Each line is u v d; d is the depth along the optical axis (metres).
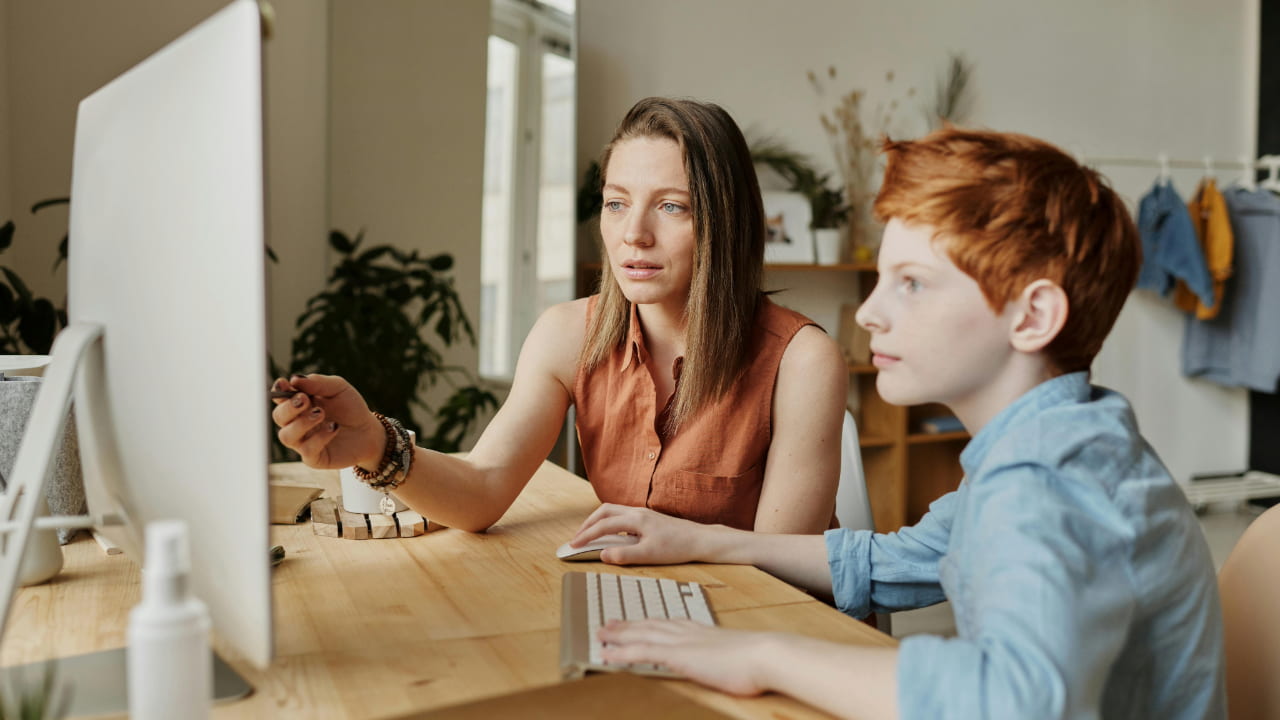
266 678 0.76
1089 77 4.57
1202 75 4.84
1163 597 0.68
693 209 1.21
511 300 3.39
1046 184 0.70
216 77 0.62
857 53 4.09
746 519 1.31
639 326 1.29
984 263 0.70
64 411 0.77
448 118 3.31
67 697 0.58
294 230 3.23
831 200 3.94
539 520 1.29
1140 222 4.47
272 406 1.09
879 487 3.97
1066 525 0.64
